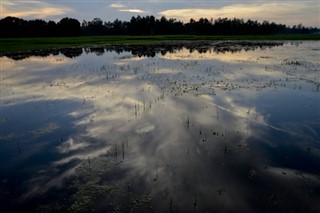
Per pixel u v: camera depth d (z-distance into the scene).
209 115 12.62
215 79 20.64
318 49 47.41
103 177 7.85
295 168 8.16
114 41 72.62
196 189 7.22
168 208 6.54
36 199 6.98
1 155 9.30
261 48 50.44
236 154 9.03
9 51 47.06
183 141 10.01
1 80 21.38
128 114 12.83
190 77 21.44
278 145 9.66
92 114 12.96
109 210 6.54
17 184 7.62
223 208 6.49
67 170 8.25
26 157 9.10
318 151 9.18
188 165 8.40
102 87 18.33
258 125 11.45
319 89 17.33
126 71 24.55
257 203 6.65
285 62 29.58
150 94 16.33
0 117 12.93
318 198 6.79
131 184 7.50
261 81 19.81
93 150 9.45
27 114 13.25
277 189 7.16
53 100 15.44
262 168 8.19
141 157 8.91
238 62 29.94
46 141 10.26
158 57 35.78
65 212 6.50
